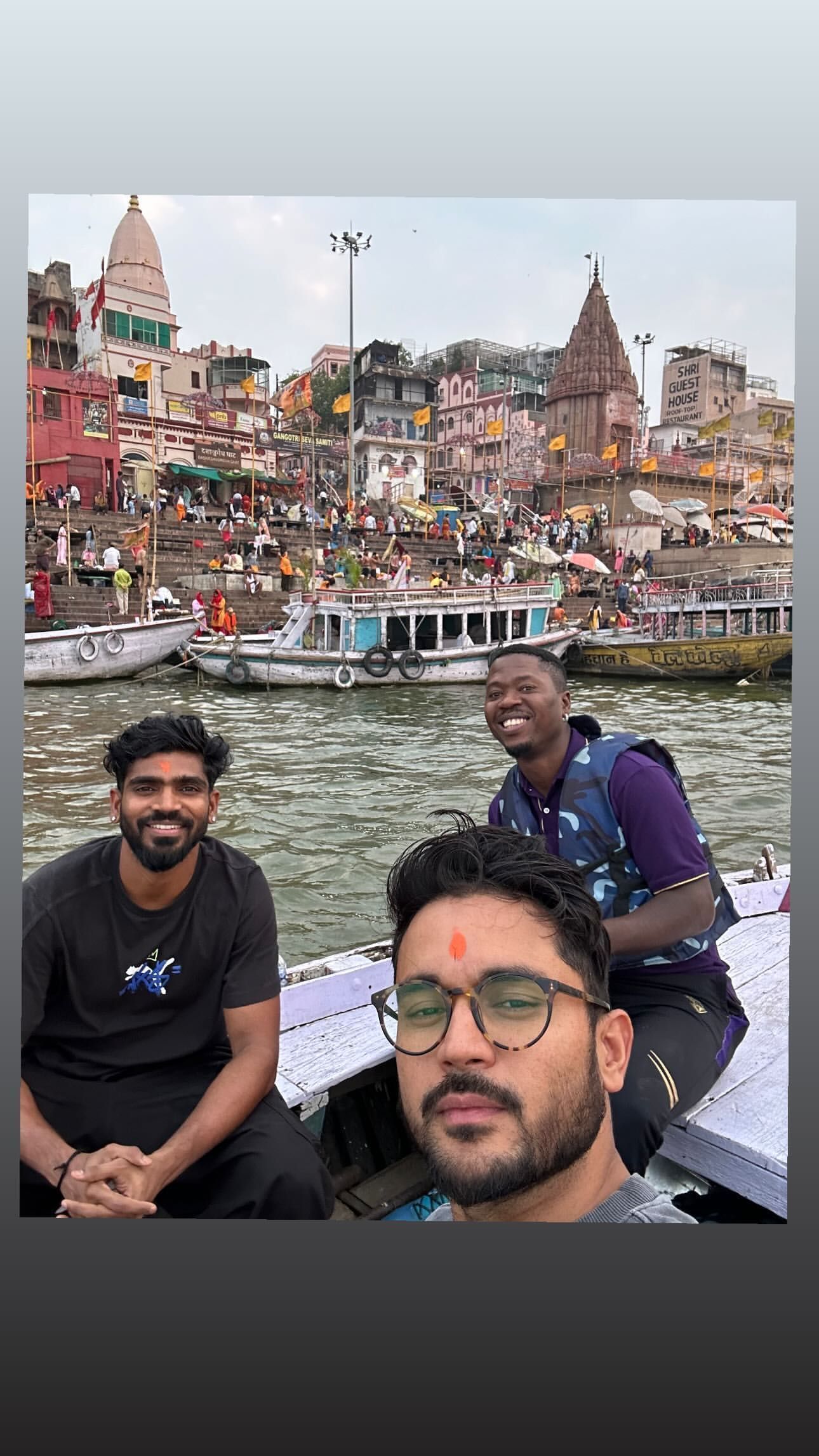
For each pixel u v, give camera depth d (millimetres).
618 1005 2598
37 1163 2379
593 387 29719
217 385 32250
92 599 20906
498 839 1661
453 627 21109
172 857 2404
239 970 2541
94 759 12125
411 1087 1570
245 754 13453
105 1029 2588
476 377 34500
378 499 32531
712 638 20297
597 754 2631
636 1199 1696
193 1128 2363
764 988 3416
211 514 28719
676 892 2523
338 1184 2914
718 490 29906
